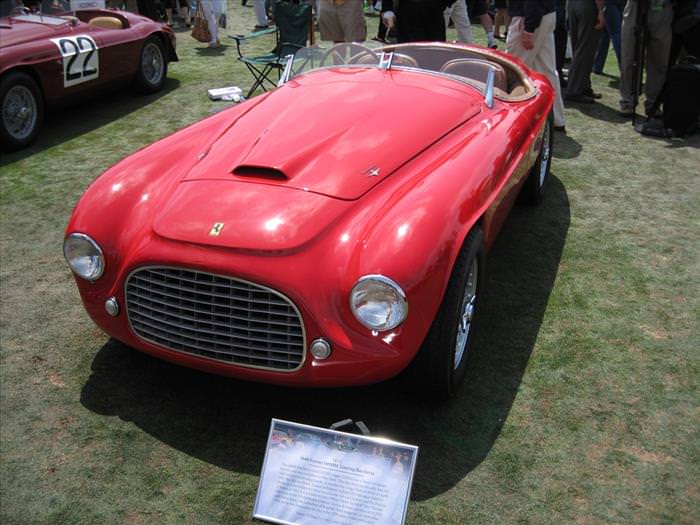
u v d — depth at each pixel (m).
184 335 2.90
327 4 7.84
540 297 4.07
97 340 3.70
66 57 6.91
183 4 12.96
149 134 7.00
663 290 4.16
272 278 2.70
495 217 3.47
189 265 2.78
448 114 3.87
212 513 2.61
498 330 3.74
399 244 2.69
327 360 2.72
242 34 12.04
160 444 2.96
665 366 3.45
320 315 2.70
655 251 4.63
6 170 6.09
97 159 6.34
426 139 3.56
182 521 2.57
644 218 5.11
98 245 3.04
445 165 3.25
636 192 5.57
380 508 2.28
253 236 2.80
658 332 3.74
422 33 6.97
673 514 2.59
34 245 4.76
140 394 3.28
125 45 7.75
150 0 11.87
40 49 6.62
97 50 7.31
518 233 4.87
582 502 2.64
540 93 4.82
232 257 2.75
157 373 3.43
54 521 2.58
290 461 2.38
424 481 2.73
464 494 2.67
